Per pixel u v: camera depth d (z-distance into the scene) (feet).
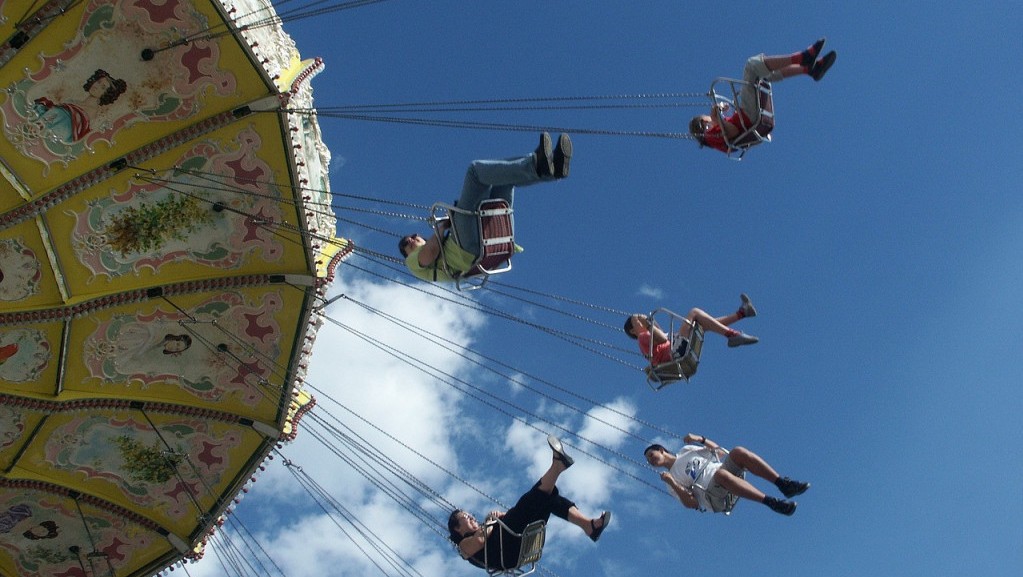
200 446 80.89
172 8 63.10
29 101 63.87
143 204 69.31
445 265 54.90
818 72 49.70
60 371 71.97
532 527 59.57
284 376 77.51
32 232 67.21
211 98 66.74
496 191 53.52
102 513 83.15
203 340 75.61
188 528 85.46
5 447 75.87
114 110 65.82
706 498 58.85
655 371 58.39
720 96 50.96
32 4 60.75
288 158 69.10
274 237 72.23
